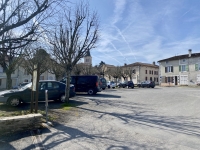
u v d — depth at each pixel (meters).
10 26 4.28
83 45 11.04
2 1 4.31
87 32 11.20
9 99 9.12
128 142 4.36
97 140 4.55
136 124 6.09
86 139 4.63
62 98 10.91
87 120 6.69
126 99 13.05
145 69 59.91
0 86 36.94
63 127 5.78
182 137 4.68
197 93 17.97
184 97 14.00
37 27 4.71
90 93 16.33
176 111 8.30
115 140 4.52
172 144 4.18
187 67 41.84
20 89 9.80
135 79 59.12
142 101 11.98
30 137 4.86
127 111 8.48
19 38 4.45
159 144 4.19
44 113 7.71
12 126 5.22
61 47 10.55
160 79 48.41
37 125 5.67
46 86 10.58
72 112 8.15
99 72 46.91
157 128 5.57
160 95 16.00
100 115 7.58
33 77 7.29
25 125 5.46
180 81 43.31
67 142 4.43
